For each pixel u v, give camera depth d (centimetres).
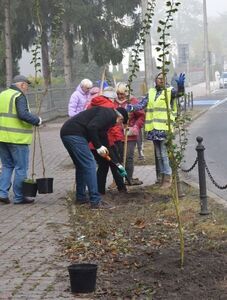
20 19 3625
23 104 994
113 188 1108
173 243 724
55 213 924
